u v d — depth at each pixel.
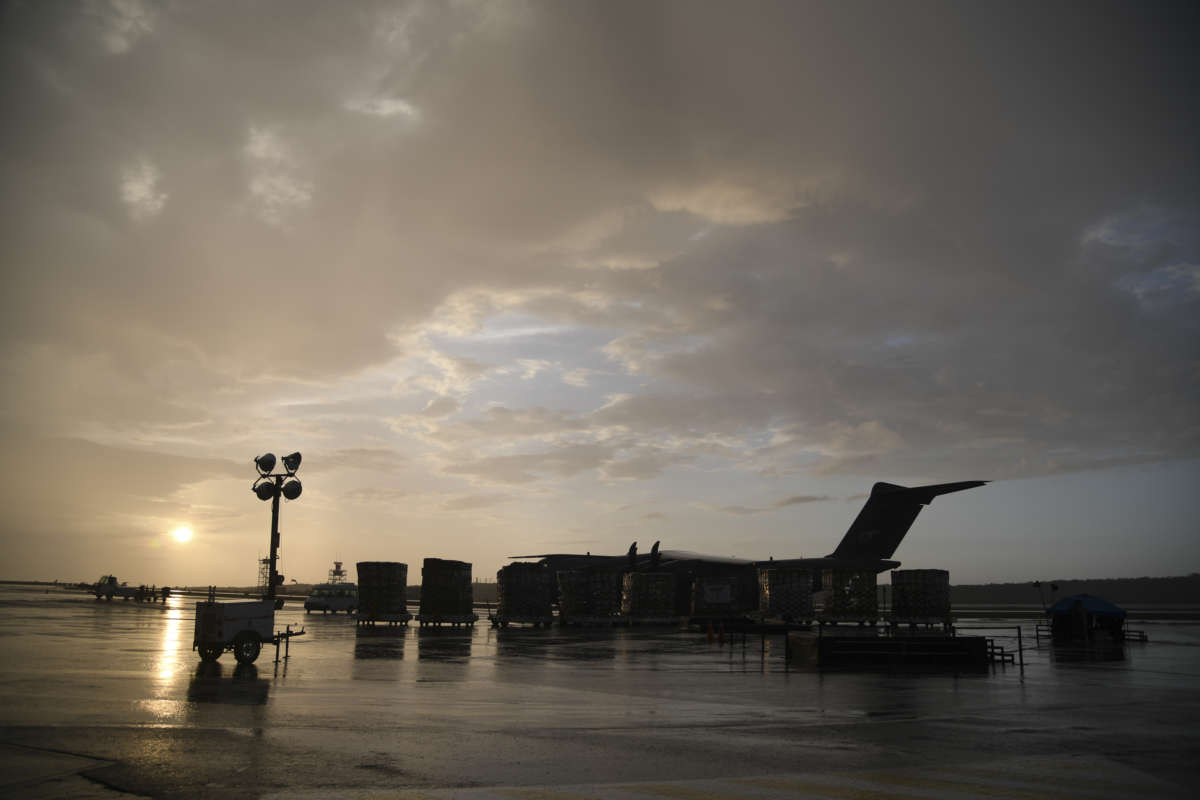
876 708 18.53
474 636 46.53
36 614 60.72
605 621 60.62
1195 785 11.15
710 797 10.20
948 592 56.31
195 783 10.54
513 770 11.59
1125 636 49.09
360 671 25.31
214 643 25.95
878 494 64.69
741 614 64.44
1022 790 10.79
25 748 12.59
